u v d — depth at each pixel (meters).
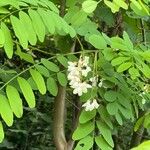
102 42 0.77
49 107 1.71
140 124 0.94
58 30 0.73
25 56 0.84
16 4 0.65
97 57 0.84
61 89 0.89
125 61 0.74
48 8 0.71
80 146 0.77
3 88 0.73
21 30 0.64
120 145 1.63
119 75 0.85
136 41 0.97
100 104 0.82
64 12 0.84
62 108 0.90
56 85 0.81
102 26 1.01
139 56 0.74
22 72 0.77
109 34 1.00
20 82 0.73
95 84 0.81
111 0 0.74
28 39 0.64
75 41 0.89
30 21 0.66
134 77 0.74
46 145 1.77
